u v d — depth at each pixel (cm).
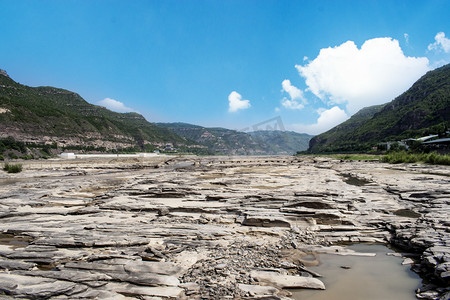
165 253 1191
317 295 895
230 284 931
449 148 6812
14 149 11119
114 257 1143
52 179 4541
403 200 2136
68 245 1273
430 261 1007
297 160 9725
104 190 3259
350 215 1750
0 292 839
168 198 2425
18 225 1647
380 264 1137
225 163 8475
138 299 827
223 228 1548
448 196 2092
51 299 810
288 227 1572
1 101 13650
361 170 4981
